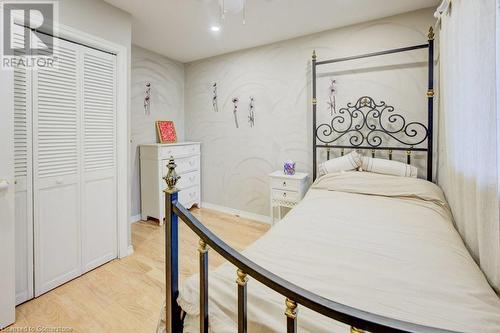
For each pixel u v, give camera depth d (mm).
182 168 3549
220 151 3740
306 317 782
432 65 2223
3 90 1478
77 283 1971
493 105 1128
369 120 2625
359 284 973
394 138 2514
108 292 1867
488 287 981
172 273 962
